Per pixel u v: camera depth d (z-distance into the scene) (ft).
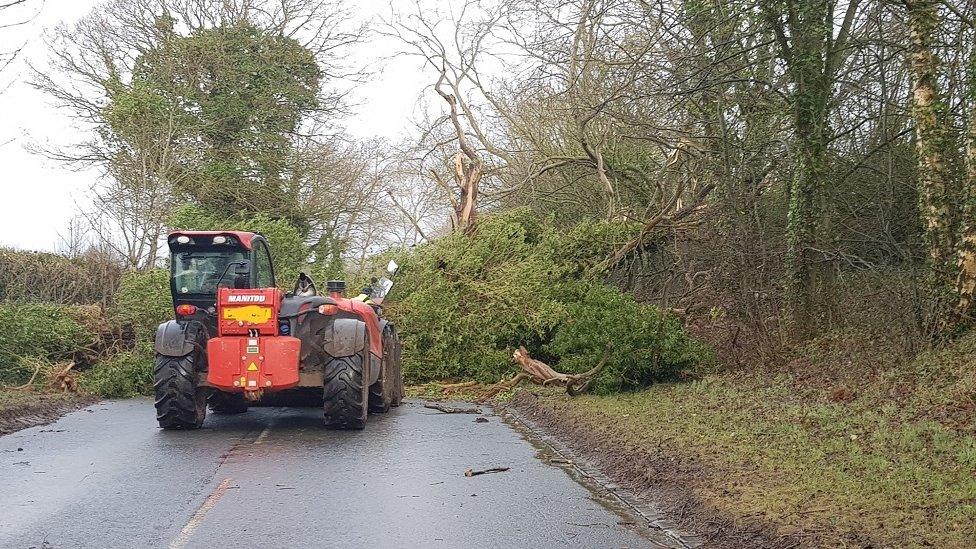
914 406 32.86
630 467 28.04
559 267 59.72
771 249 47.75
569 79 68.90
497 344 56.13
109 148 89.15
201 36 97.14
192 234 39.88
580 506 23.63
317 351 38.22
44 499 23.86
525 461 30.22
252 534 20.48
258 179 100.73
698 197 59.36
